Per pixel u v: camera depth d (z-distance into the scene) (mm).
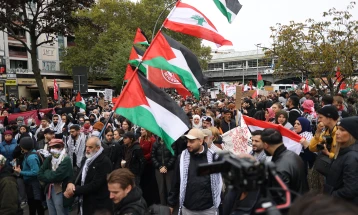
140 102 5281
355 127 3555
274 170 1352
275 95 22422
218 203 4602
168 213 3189
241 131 6172
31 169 6316
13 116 12609
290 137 5340
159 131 5188
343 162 3562
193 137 4562
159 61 5785
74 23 15812
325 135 4621
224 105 15281
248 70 77938
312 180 5559
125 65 41219
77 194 4863
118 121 11594
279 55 16719
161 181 7344
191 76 6020
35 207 6613
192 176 4602
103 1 47844
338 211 997
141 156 6934
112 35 45906
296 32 16031
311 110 8180
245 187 1277
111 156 7016
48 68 52750
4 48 45562
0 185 4375
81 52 47469
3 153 7977
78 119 12227
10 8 14406
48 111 13961
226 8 6570
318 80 16844
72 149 8258
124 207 3189
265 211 1313
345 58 14961
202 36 6297
